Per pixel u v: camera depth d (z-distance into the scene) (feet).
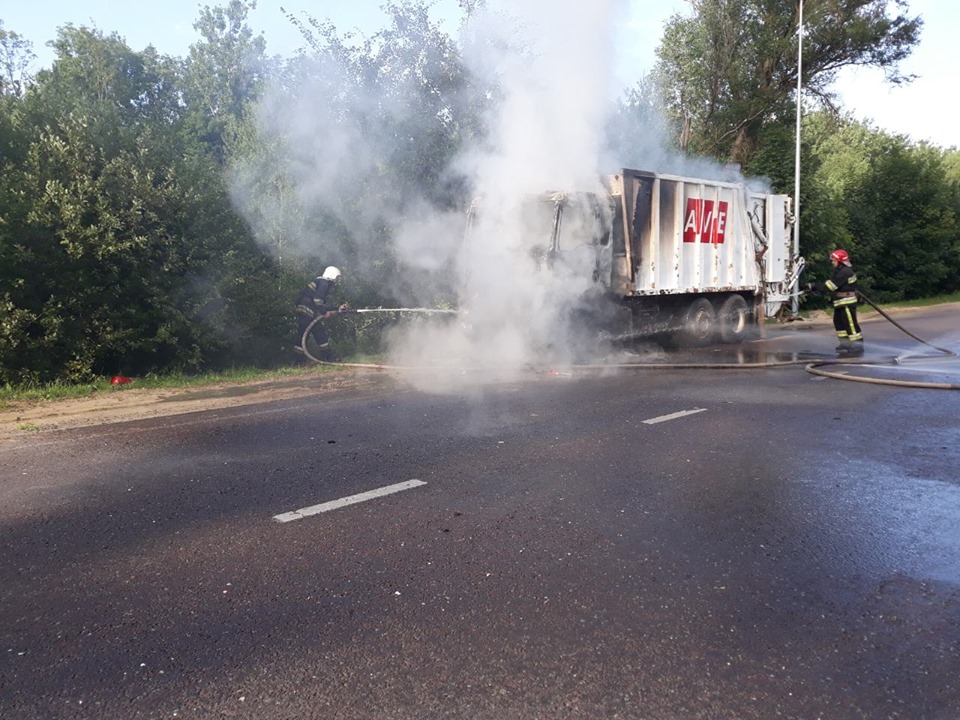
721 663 10.68
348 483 18.99
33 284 34.45
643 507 17.11
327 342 41.93
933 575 13.58
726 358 42.32
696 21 85.25
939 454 21.42
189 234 38.68
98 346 35.37
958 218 115.85
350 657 10.90
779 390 31.60
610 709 9.61
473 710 9.61
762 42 86.63
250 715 9.55
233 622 11.96
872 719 9.41
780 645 11.18
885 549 14.73
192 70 81.51
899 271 105.91
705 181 46.91
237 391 33.47
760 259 53.83
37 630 11.76
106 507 17.40
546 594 12.84
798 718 9.42
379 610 12.32
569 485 18.70
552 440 23.13
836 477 19.33
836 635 11.48
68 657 10.96
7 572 13.89
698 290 47.47
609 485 18.69
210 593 12.98
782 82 91.56
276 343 42.68
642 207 42.52
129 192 36.42
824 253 80.48
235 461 21.22
